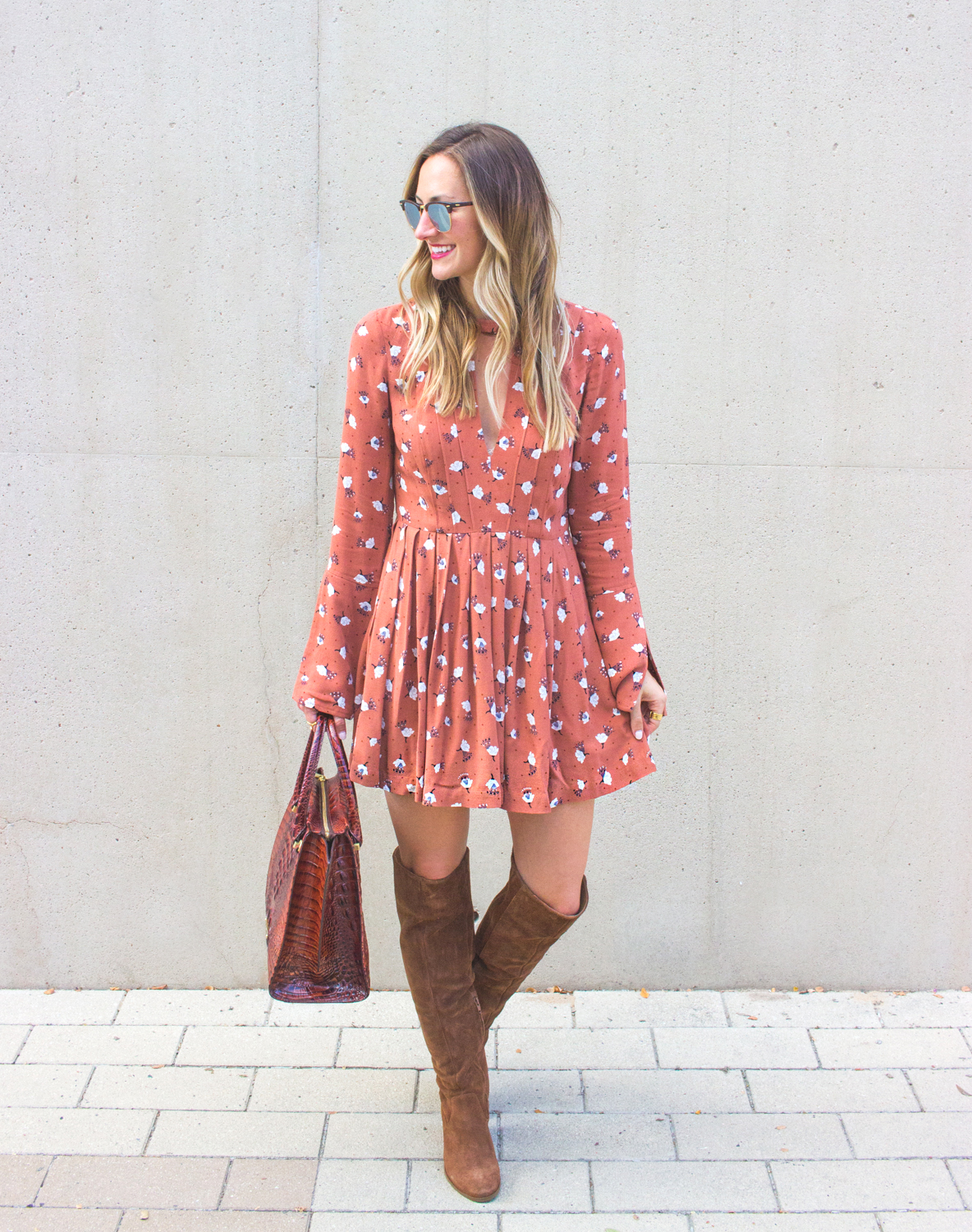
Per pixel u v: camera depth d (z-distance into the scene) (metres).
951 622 2.62
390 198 2.42
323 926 1.87
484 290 1.68
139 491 2.54
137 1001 2.69
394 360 1.81
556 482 1.84
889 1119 2.27
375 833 2.70
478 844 2.71
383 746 1.90
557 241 2.45
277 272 2.45
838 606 2.62
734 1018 2.65
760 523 2.58
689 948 2.77
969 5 2.36
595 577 1.96
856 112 2.40
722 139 2.41
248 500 2.55
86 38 2.36
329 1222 1.97
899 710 2.66
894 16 2.37
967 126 2.41
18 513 2.54
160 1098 2.31
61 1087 2.35
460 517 1.81
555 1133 2.22
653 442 2.53
